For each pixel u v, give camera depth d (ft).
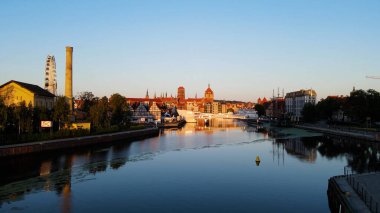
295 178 198.59
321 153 294.66
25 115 322.14
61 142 307.58
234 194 164.96
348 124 569.64
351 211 109.40
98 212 139.33
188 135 507.71
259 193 166.71
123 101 542.98
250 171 218.79
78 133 368.89
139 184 184.55
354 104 476.13
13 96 421.18
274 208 144.15
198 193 166.81
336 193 137.39
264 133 531.50
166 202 152.35
